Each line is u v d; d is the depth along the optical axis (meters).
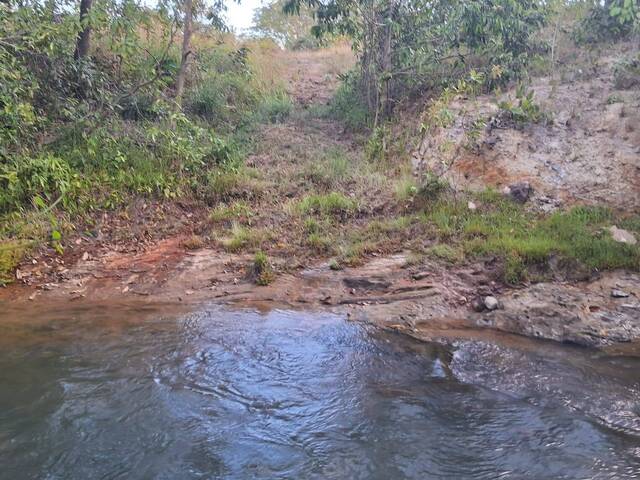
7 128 8.01
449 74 10.54
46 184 7.78
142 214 8.12
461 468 3.33
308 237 7.33
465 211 7.48
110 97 9.40
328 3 11.05
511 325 5.46
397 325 5.46
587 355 4.88
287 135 10.73
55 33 8.63
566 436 3.60
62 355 4.71
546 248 6.31
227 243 7.26
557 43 10.85
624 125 8.15
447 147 8.01
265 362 4.65
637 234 6.63
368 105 11.20
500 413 3.89
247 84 12.70
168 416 3.83
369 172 9.00
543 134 8.43
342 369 4.55
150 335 5.13
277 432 3.69
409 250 6.90
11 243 7.00
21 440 3.53
